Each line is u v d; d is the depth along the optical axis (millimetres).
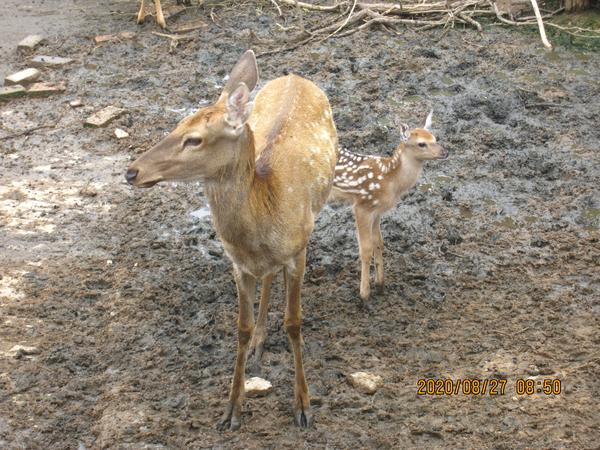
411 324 6379
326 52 8805
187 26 9320
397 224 7023
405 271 6707
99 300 6523
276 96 6188
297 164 5824
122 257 6797
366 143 7695
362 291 6469
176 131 5512
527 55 8711
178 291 6570
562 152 7605
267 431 5840
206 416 5914
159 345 6262
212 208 5625
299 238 5754
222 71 8562
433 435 5832
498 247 6855
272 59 8727
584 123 7895
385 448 5781
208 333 6320
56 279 6629
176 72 8555
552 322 6371
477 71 8508
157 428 5840
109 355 6211
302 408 5871
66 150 7680
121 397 5988
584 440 5789
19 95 8242
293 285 5805
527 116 7980
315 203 5949
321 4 9969
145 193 7297
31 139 7785
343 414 5926
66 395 6000
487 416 5906
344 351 6230
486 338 6289
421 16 9469
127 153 7652
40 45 8969
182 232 6992
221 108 5547
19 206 7156
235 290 6582
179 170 5516
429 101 8148
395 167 6438
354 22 9289
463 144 7691
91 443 5820
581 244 6859
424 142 6402
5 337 6285
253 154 5605
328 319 6410
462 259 6773
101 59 8758
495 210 7125
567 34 8953
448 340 6285
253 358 6180
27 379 6070
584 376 6074
